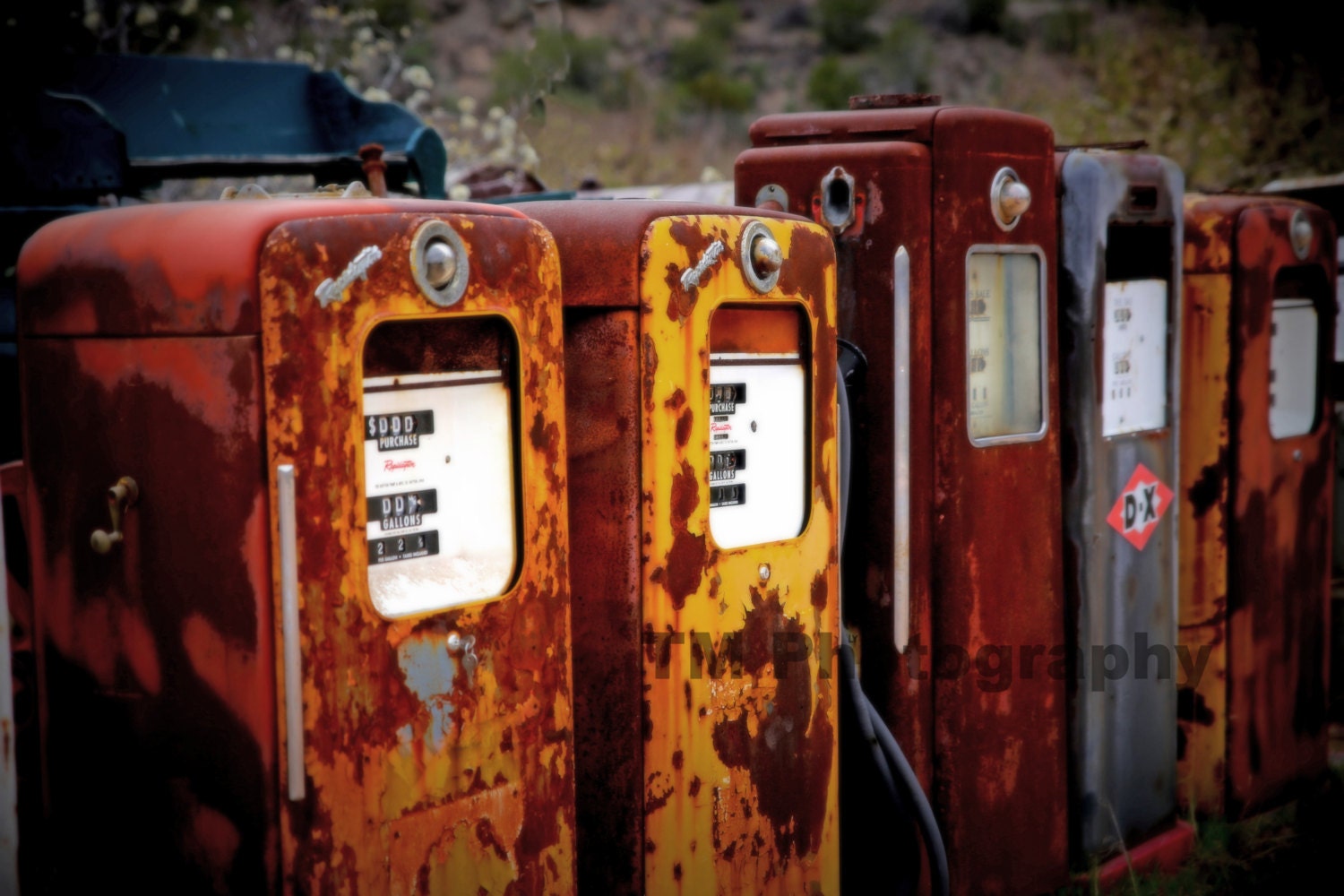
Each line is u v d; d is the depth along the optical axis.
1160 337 4.51
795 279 3.23
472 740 2.58
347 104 4.96
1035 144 3.93
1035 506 3.98
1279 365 5.03
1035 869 4.02
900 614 3.70
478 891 2.61
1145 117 12.43
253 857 2.31
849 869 3.93
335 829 2.36
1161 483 4.46
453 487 2.58
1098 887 4.24
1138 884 4.30
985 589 3.82
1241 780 4.89
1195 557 4.82
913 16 23.36
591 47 19.80
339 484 2.33
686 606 3.00
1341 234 5.89
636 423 2.91
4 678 2.38
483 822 2.61
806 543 3.31
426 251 2.43
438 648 2.51
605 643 2.98
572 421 2.99
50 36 4.69
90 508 2.48
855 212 3.68
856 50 22.92
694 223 2.97
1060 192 4.15
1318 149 11.86
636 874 2.97
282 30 9.78
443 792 2.53
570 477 3.00
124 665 2.47
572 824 2.80
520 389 2.64
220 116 4.78
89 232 2.46
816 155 3.74
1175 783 4.62
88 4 6.64
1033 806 4.01
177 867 2.43
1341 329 5.91
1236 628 4.84
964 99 20.33
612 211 2.92
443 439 2.56
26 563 3.19
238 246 2.23
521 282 2.62
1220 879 4.47
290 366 2.25
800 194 3.77
